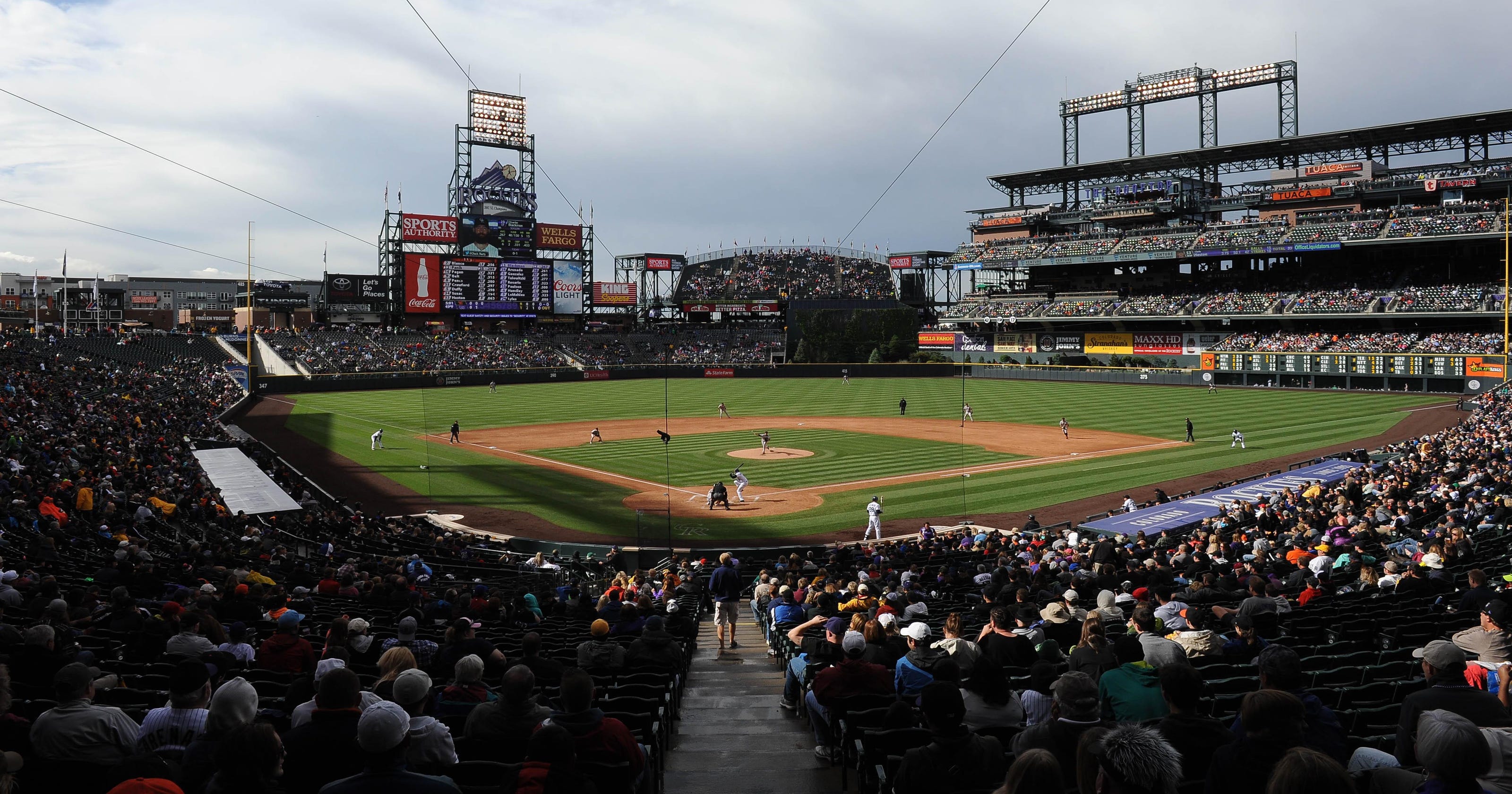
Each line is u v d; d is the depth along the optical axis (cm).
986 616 1395
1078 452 5031
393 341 10625
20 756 547
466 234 11050
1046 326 11512
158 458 3684
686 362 11725
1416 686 831
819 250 14225
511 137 11312
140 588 1559
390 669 757
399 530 3066
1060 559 2031
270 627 1320
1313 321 9581
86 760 612
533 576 2308
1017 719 734
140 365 7831
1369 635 1166
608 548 2934
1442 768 419
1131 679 738
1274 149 10088
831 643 1038
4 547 1795
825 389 9512
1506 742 526
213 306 17125
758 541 3130
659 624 1124
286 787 584
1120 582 1666
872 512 3103
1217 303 9956
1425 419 6094
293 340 10238
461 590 1823
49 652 867
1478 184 8962
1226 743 562
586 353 11425
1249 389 8912
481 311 11225
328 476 4378
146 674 966
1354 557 1756
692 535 3212
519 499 3844
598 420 6819
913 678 880
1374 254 9806
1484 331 8581
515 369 10538
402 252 10706
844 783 851
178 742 632
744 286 14000
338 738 585
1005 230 12362
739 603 2427
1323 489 3078
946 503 3694
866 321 12075
